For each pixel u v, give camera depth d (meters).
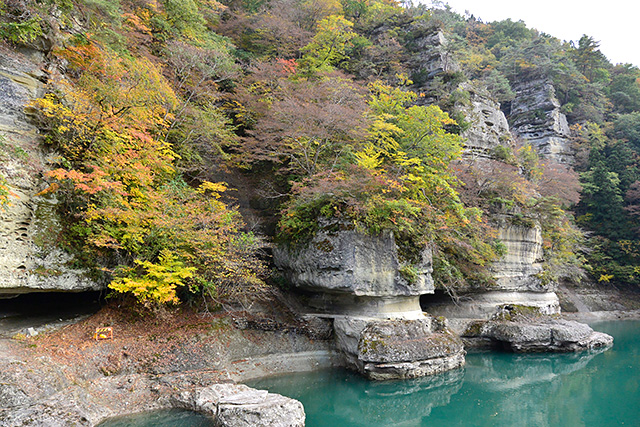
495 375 16.64
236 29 26.30
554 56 49.81
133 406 9.96
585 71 56.25
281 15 26.78
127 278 11.42
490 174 23.12
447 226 17.22
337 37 23.84
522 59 49.53
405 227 15.79
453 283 19.12
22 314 11.69
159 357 11.54
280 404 9.50
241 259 13.95
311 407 11.82
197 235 12.51
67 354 10.37
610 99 54.59
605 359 19.23
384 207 15.33
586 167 43.50
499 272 22.16
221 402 9.68
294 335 15.24
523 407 13.27
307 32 25.42
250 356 13.81
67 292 12.15
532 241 23.98
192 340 12.47
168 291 11.64
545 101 45.41
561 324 20.69
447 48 31.62
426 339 14.95
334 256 14.92
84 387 9.77
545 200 25.92
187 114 16.59
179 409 10.10
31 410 7.91
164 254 12.00
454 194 17.61
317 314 16.45
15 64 11.20
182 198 13.28
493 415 12.53
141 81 13.42
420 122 18.94
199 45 19.58
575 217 40.88
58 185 11.37
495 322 20.14
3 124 10.70
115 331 11.94
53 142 11.71
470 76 44.84
